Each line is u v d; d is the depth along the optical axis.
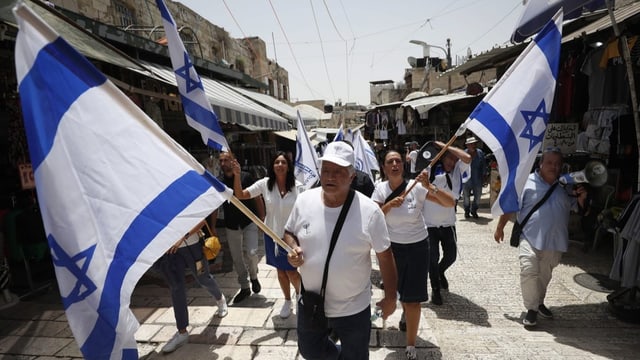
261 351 3.07
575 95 5.95
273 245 3.54
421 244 2.93
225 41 14.20
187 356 3.02
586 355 2.89
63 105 1.49
